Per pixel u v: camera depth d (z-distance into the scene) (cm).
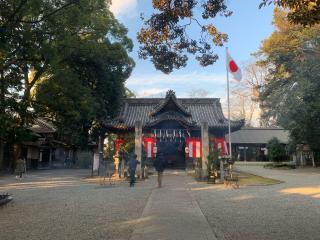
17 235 944
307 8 819
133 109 4388
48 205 1475
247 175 3212
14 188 2195
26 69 2500
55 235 941
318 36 4100
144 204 1491
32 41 1702
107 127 3997
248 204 1515
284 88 4575
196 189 2098
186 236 895
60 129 4625
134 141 3225
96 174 3509
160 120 3834
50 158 5372
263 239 910
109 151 4259
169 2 1094
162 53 1181
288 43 4444
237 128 4041
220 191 1998
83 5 2198
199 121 4131
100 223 1097
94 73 4531
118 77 4791
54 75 3500
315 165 4928
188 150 3306
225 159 2612
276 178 2909
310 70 4003
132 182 2261
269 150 5669
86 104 3891
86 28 3459
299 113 4072
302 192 1952
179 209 1320
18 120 1516
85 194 1855
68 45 3130
